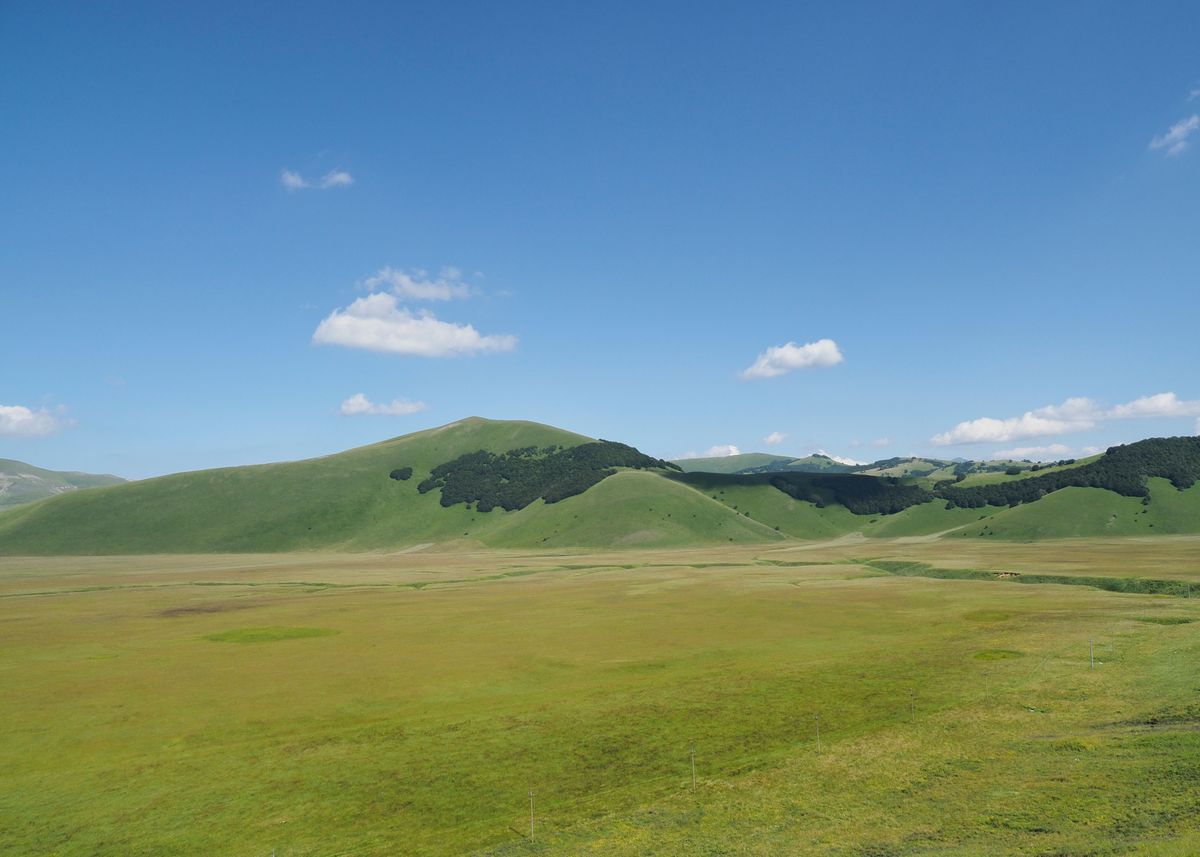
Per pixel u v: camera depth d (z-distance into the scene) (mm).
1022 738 40344
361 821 34438
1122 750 36312
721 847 29766
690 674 59281
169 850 32094
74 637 83375
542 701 52500
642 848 30234
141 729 48094
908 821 30891
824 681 55312
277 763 41656
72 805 36562
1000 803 31688
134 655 72125
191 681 60781
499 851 30781
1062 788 32406
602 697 53031
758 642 72250
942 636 71750
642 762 40500
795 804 33688
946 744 40250
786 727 45188
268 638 80562
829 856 28125
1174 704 43531
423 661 66938
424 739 45031
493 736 45219
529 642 75188
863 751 40031
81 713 51750
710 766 39469
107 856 31641
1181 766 32656
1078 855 25438
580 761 41000
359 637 80375
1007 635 70250
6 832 33938
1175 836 25812
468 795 37000
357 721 49031
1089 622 75250
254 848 32094
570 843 31141
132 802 36812
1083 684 50562
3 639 82250
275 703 53719
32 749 44562
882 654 64125
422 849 31469
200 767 41250
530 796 35969
